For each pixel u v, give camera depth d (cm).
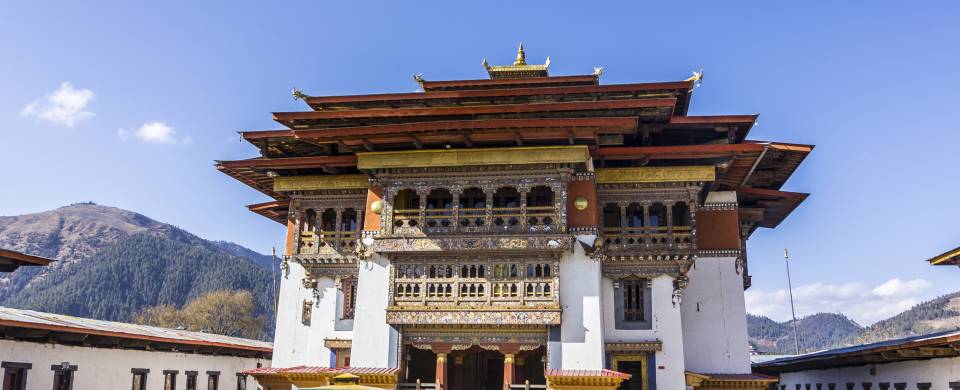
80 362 2998
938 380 2733
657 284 3047
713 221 3331
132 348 3338
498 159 2900
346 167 3216
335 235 3278
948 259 2288
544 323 2773
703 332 3206
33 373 2733
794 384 4959
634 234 3083
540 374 3469
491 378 3481
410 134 2819
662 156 2977
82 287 19688
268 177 3466
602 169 3109
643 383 2970
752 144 2903
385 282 2950
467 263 2898
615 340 3000
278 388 3078
